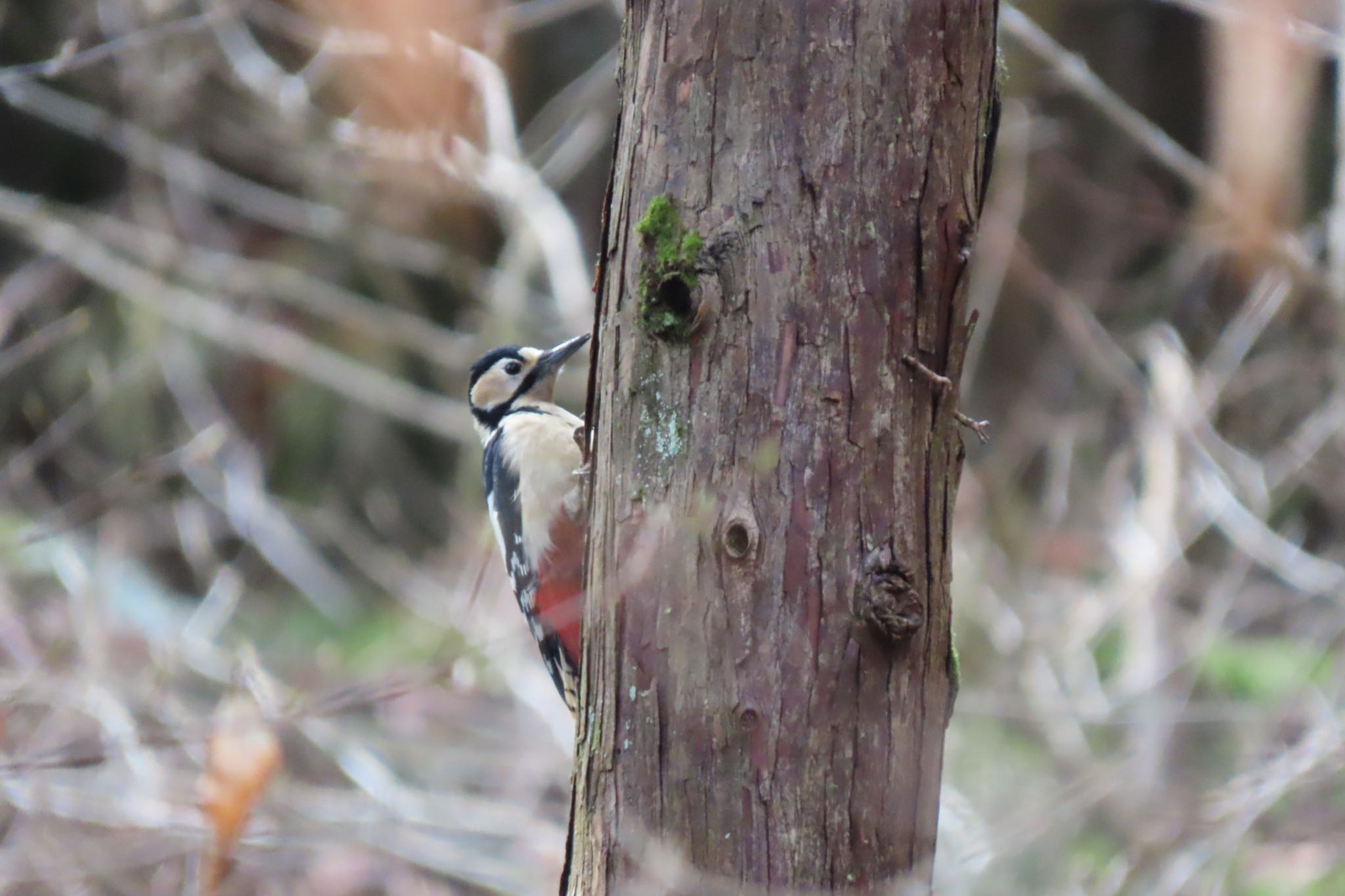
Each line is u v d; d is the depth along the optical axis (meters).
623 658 4.64
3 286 16.50
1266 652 12.93
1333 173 15.05
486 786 12.76
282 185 17.86
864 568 4.43
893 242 4.44
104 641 11.47
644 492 4.59
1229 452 13.45
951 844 10.98
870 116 4.41
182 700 11.47
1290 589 13.98
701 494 4.49
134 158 15.86
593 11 17.53
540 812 12.35
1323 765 10.74
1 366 11.16
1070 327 14.56
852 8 4.41
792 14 4.41
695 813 4.51
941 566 4.61
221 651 12.41
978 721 12.51
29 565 12.69
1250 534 12.69
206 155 17.52
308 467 17.05
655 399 4.58
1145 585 12.76
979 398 17.22
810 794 4.43
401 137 13.11
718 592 4.47
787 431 4.43
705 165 4.49
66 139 17.69
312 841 10.55
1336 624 12.84
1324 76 15.29
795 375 4.43
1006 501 14.78
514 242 15.30
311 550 15.98
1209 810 10.74
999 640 13.18
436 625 13.48
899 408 4.47
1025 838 10.59
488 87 14.14
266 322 16.56
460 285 16.69
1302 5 11.05
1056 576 14.40
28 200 16.28
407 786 12.39
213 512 15.80
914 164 4.45
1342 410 12.97
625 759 4.64
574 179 17.86
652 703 4.57
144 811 10.42
